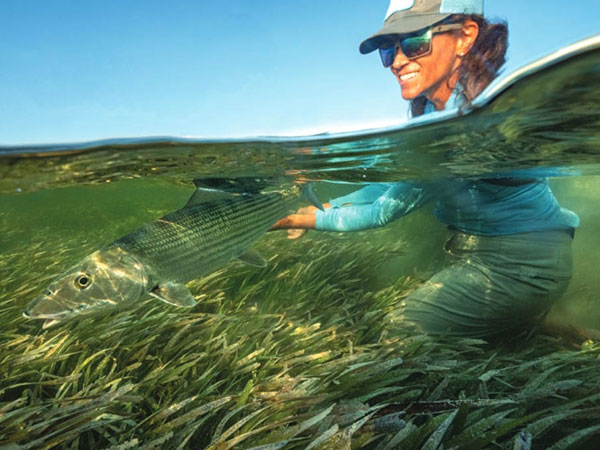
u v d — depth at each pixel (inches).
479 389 22.3
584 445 19.2
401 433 17.4
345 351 28.4
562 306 41.2
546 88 17.7
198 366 25.6
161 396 22.8
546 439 20.4
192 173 38.9
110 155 30.0
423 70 26.3
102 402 19.0
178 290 24.7
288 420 18.2
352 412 19.2
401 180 39.8
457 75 24.7
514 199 31.5
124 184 63.4
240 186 42.3
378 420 18.8
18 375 22.7
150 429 19.2
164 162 33.6
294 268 46.0
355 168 37.7
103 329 28.8
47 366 24.5
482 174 35.7
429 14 25.0
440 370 25.1
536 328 36.0
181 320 31.5
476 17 23.2
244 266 45.2
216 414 20.5
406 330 32.2
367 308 38.9
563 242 32.9
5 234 87.1
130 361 26.8
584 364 26.8
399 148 30.0
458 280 33.3
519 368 25.3
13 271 49.2
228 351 25.6
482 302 32.5
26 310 21.5
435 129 24.9
